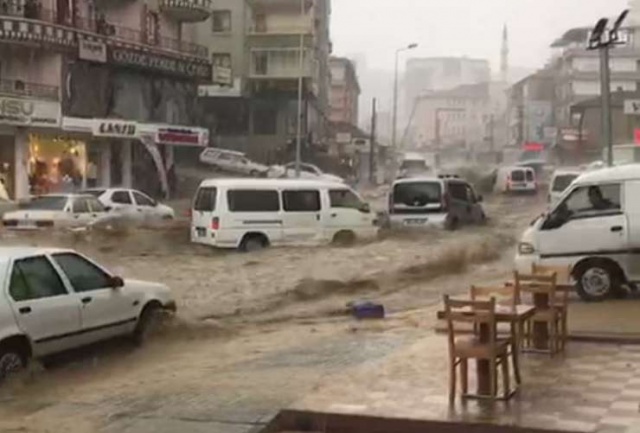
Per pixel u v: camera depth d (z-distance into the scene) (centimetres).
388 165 8900
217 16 7012
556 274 1112
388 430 801
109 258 2202
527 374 966
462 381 868
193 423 822
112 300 1206
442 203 2755
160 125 5169
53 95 4338
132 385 1005
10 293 1055
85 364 1149
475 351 845
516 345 920
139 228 2720
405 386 924
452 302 854
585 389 897
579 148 8188
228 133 7038
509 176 5372
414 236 2617
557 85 10669
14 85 4191
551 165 7825
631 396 866
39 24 4259
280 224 2394
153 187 5178
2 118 3956
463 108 17612
